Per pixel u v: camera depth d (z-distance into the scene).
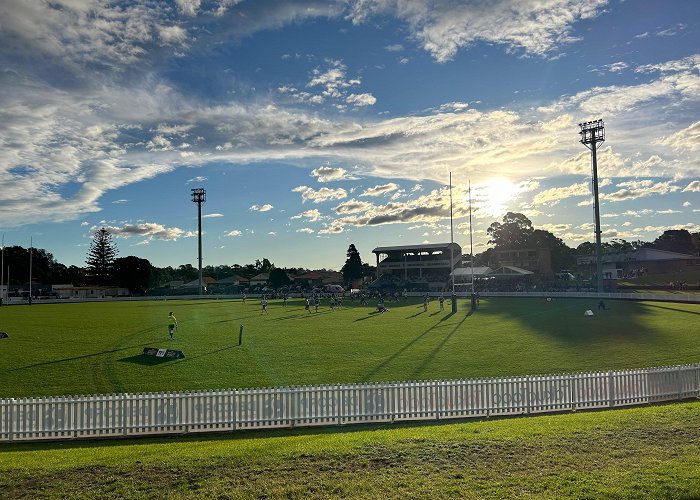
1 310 74.06
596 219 75.44
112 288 151.62
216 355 30.19
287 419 17.06
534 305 65.00
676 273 103.38
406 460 11.92
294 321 50.72
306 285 152.38
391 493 10.23
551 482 10.55
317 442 13.75
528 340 34.62
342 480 10.84
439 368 26.22
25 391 22.34
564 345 32.34
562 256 151.00
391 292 93.50
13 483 10.95
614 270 116.62
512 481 10.64
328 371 25.75
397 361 28.08
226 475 11.20
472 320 48.34
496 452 12.34
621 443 12.78
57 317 59.03
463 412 17.98
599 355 29.00
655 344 31.83
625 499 9.77
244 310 68.12
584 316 48.53
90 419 16.30
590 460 11.68
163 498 10.18
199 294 114.44
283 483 10.74
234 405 16.78
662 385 19.97
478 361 27.84
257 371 25.81
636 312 50.53
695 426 14.10
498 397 18.28
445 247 129.38
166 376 24.81
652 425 14.30
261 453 12.55
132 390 22.36
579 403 18.95
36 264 173.38
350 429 16.73
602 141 75.56
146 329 44.56
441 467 11.48
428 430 15.04
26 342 36.16
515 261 131.50
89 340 37.09
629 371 19.61
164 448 13.84
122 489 10.60
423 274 134.00
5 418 15.98
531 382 18.59
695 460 11.47
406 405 17.69
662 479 10.47
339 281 166.25
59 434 16.16
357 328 43.44
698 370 20.61
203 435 16.44
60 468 11.77
